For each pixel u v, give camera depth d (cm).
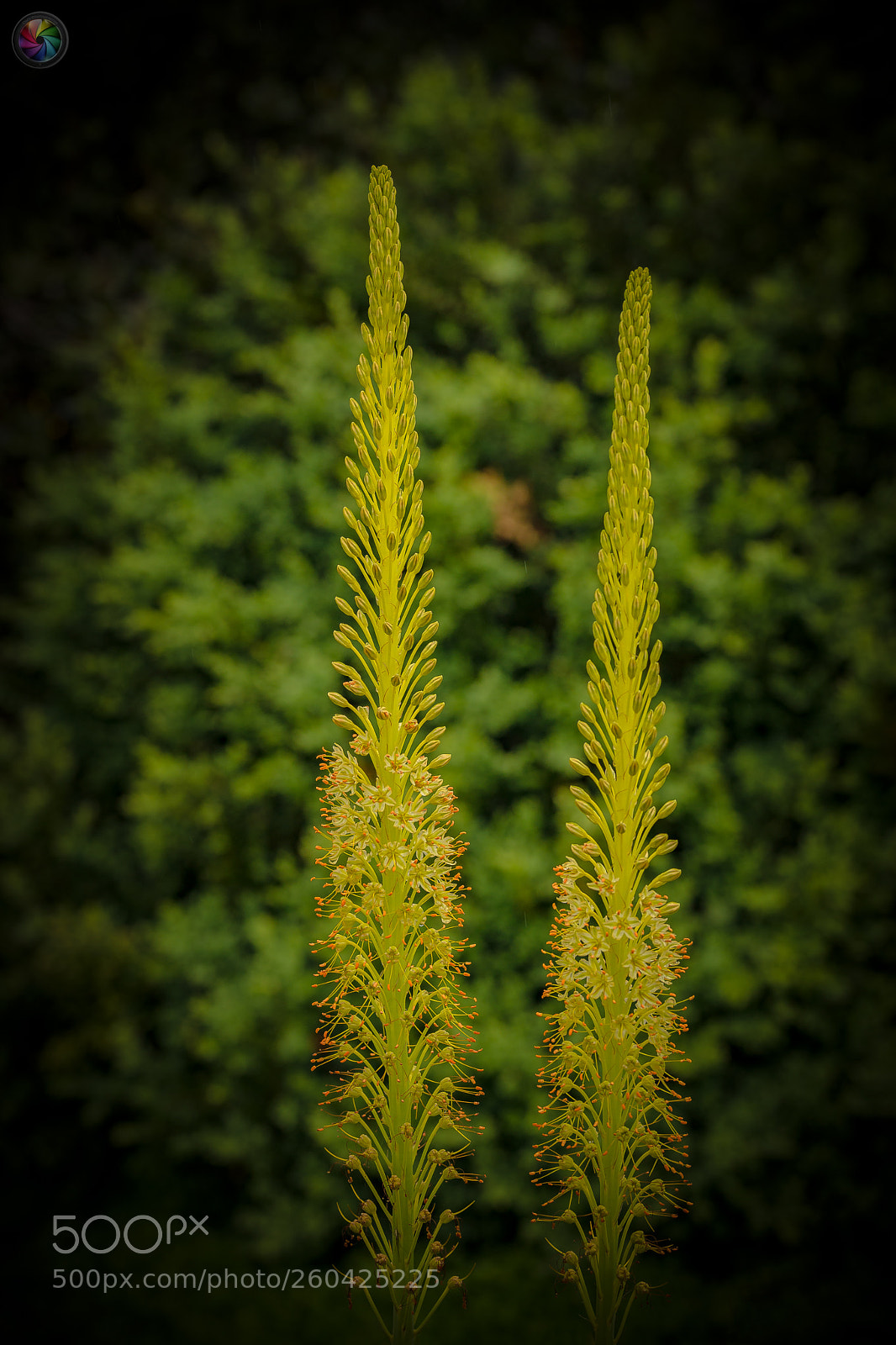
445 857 166
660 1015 162
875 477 403
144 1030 425
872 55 437
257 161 468
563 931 164
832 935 356
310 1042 355
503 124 428
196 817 388
